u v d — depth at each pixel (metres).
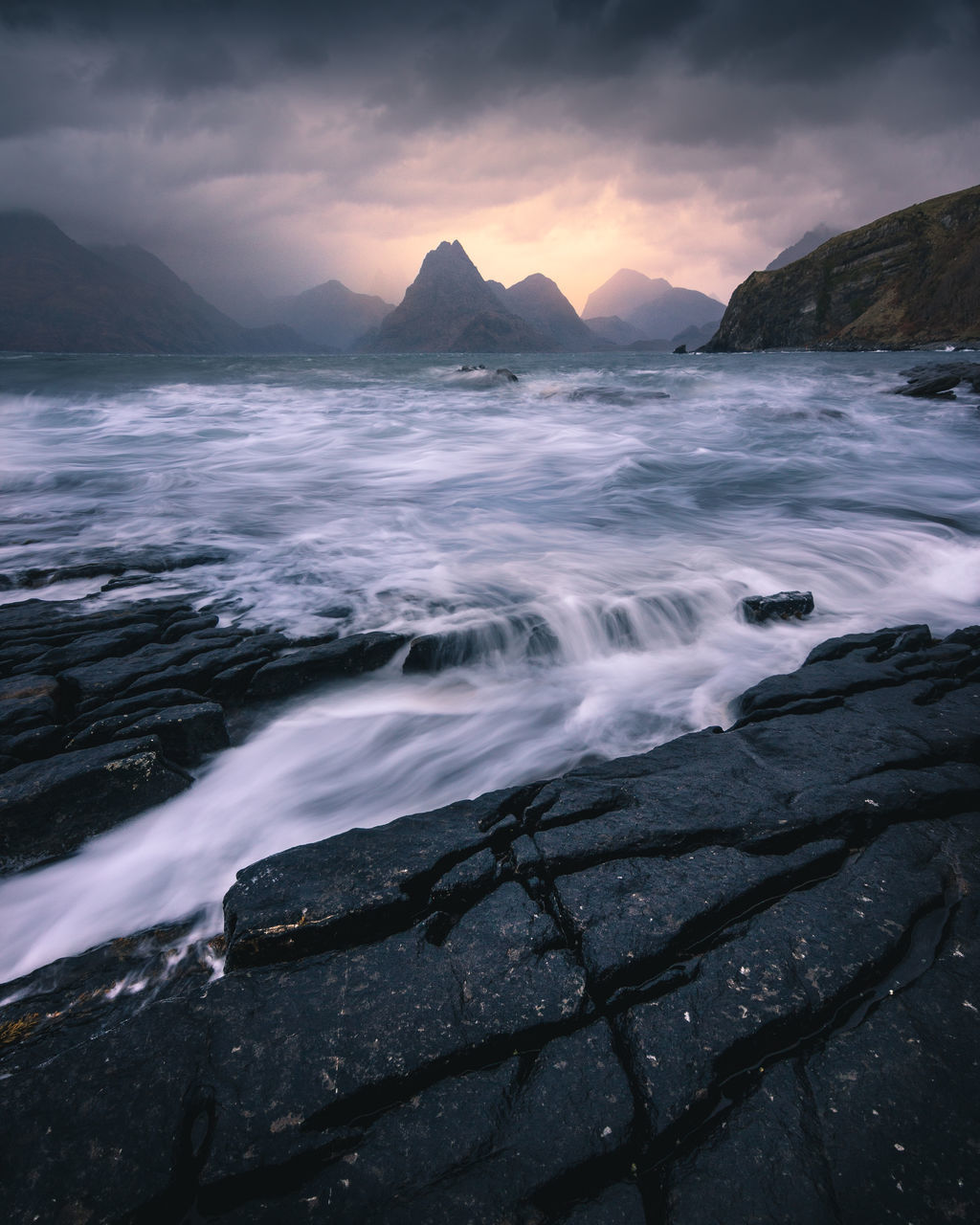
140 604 5.51
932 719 3.47
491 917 2.32
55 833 3.19
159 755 3.48
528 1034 1.92
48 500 9.55
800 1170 1.61
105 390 27.09
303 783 3.79
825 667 4.12
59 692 4.02
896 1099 1.76
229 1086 1.80
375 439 15.73
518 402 24.47
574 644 5.23
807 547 7.34
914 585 6.50
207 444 14.85
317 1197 1.57
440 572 6.43
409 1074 1.82
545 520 8.58
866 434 15.95
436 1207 1.55
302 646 4.86
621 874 2.47
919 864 2.53
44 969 2.53
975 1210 1.53
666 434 16.17
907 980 2.10
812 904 2.36
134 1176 1.61
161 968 2.52
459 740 4.18
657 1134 1.68
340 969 2.15
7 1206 1.56
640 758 3.21
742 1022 1.94
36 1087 1.81
